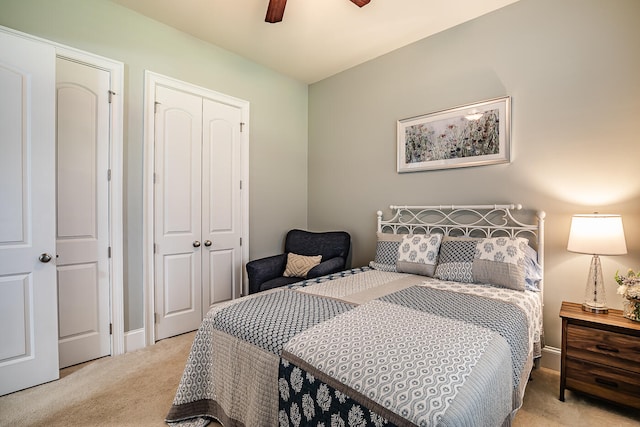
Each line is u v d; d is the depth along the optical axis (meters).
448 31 2.74
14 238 1.87
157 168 2.62
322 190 3.82
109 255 2.37
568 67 2.17
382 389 0.95
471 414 0.88
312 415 1.11
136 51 2.49
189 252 2.86
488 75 2.52
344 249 3.23
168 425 1.60
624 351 1.65
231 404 1.46
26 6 1.99
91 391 1.90
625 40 1.97
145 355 2.38
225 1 2.36
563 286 2.19
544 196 2.27
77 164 2.22
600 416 1.67
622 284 1.78
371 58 3.28
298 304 1.70
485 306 1.64
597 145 2.06
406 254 2.60
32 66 1.93
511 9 2.40
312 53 3.18
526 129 2.34
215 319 1.63
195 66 2.87
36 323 1.95
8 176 1.85
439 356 1.09
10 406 1.74
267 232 3.55
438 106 2.81
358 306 1.63
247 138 3.30
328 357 1.13
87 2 2.24
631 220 1.95
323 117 3.80
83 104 2.24
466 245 2.32
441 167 2.79
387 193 3.20
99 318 2.33
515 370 1.32
